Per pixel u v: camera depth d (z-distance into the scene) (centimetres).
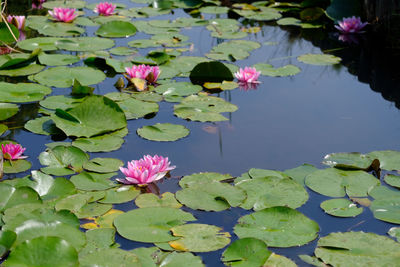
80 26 564
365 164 285
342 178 272
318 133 333
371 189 262
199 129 339
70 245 201
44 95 379
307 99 391
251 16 619
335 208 246
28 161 290
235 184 265
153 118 355
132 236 219
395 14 497
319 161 297
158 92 398
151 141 320
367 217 241
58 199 249
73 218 228
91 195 252
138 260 200
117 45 508
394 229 230
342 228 232
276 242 217
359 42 531
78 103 366
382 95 397
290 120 353
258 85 422
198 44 520
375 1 545
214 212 243
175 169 287
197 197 253
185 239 218
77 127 326
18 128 331
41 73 417
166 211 239
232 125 345
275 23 604
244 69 442
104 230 223
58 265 194
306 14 604
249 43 524
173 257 205
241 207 246
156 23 582
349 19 549
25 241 200
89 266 196
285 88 414
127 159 296
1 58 445
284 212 236
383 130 337
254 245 209
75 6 642
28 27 545
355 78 433
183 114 358
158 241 216
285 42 533
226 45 514
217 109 370
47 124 337
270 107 376
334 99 391
